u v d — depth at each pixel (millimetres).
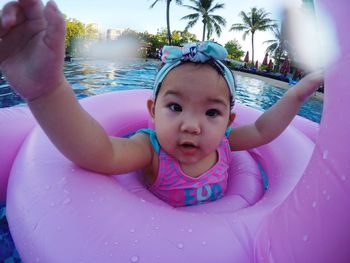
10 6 650
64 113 819
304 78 1418
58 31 669
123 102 1773
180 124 1120
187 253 812
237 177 1472
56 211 880
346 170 557
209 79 1122
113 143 1080
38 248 834
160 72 1215
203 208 1199
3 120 1438
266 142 1504
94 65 9109
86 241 809
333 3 571
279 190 1249
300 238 653
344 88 565
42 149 1112
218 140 1171
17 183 1031
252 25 25281
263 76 13531
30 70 718
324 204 598
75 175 976
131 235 832
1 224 1346
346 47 555
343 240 564
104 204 902
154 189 1319
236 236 880
